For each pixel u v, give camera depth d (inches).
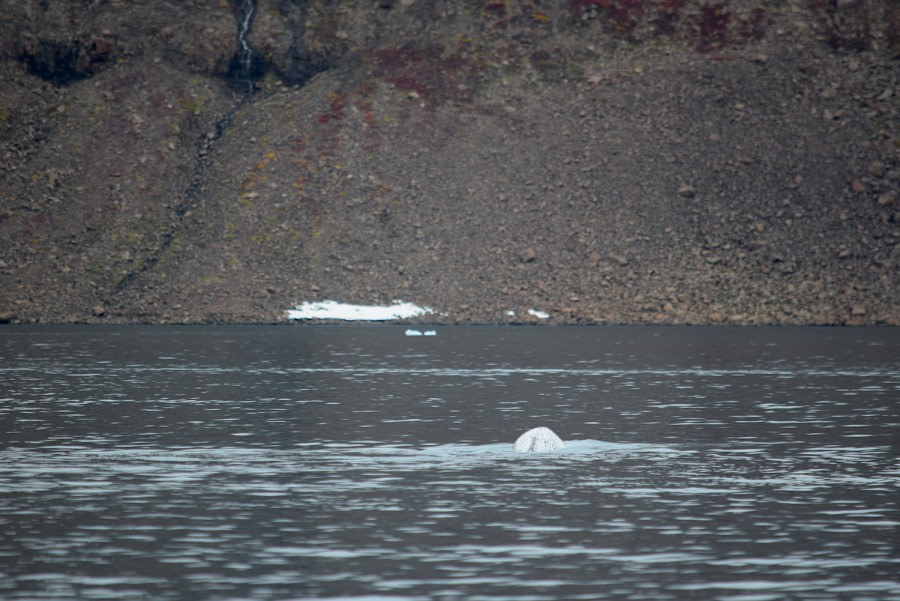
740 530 3831.2
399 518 4013.3
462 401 7844.5
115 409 7322.8
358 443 5812.0
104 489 4539.9
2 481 4707.2
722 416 6973.4
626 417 6929.1
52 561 3452.3
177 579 3265.3
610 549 3587.6
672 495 4419.3
